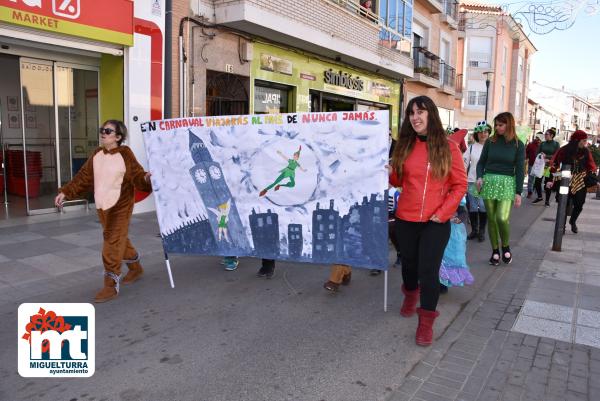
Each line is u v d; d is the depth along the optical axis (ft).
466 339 12.82
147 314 14.21
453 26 80.94
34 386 10.28
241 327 13.37
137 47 29.71
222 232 16.35
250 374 10.82
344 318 14.12
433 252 12.17
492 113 115.96
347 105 53.57
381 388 10.34
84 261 19.56
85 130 31.07
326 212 14.93
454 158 12.04
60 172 30.17
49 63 28.91
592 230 28.22
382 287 17.04
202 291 16.29
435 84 72.38
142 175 15.53
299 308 14.87
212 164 16.10
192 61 32.27
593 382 10.60
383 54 52.54
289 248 15.58
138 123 30.30
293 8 37.29
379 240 14.28
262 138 15.42
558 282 17.63
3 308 14.55
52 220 27.27
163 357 11.57
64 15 25.35
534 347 12.32
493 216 19.98
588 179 26.27
